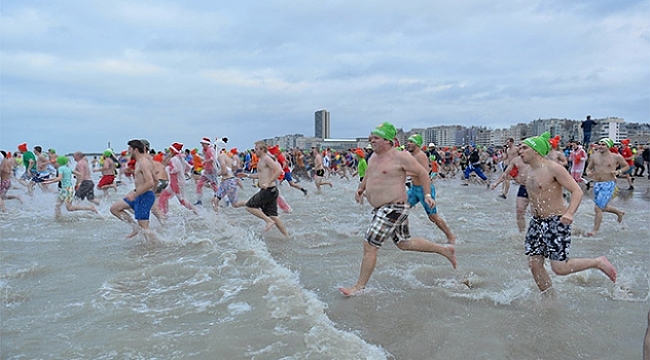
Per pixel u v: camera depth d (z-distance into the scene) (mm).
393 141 4879
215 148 11992
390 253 6449
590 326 3824
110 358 3311
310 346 3428
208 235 7930
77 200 12523
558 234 4395
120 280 5270
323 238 7754
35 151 15406
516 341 3541
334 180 24250
